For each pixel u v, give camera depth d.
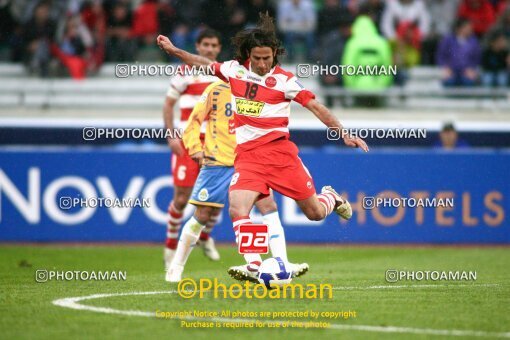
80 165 41.34
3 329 19.31
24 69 53.44
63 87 52.06
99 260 34.66
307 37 53.00
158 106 51.69
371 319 20.70
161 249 39.06
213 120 27.12
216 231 41.69
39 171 41.34
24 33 53.47
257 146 23.52
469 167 41.62
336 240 41.47
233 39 23.47
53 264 33.12
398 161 41.38
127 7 53.25
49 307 22.25
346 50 51.00
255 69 23.38
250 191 23.27
